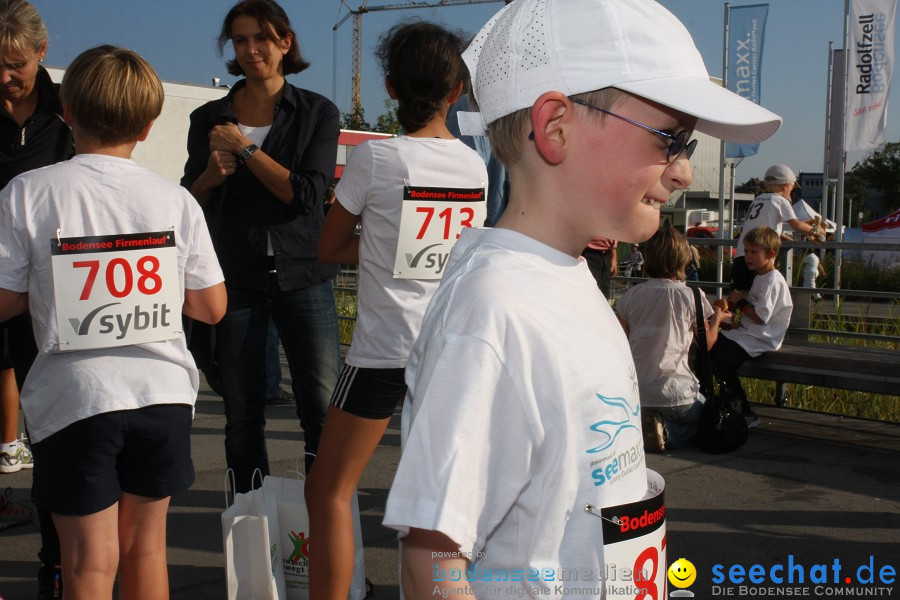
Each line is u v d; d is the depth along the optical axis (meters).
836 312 7.79
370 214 2.89
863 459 5.31
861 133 16.80
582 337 1.21
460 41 2.95
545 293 1.21
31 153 3.63
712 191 46.88
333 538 2.73
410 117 2.94
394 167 2.86
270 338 6.73
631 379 1.29
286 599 3.11
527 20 1.27
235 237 3.52
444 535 1.13
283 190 3.48
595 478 1.20
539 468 1.18
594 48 1.22
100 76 2.43
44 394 2.42
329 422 2.79
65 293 2.38
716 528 4.09
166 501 2.61
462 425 1.13
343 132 18.81
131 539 2.57
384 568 3.64
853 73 16.59
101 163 2.48
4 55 3.38
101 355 2.43
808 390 6.88
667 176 1.28
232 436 3.50
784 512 4.33
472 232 1.37
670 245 5.37
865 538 3.98
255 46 3.63
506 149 1.30
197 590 3.43
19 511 4.21
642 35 1.23
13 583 3.50
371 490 4.65
